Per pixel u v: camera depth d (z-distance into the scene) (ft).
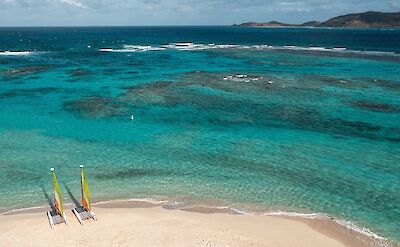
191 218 77.77
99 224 74.02
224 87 201.77
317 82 214.48
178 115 151.23
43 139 124.26
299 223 77.51
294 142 123.03
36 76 231.09
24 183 94.68
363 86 203.31
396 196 89.61
